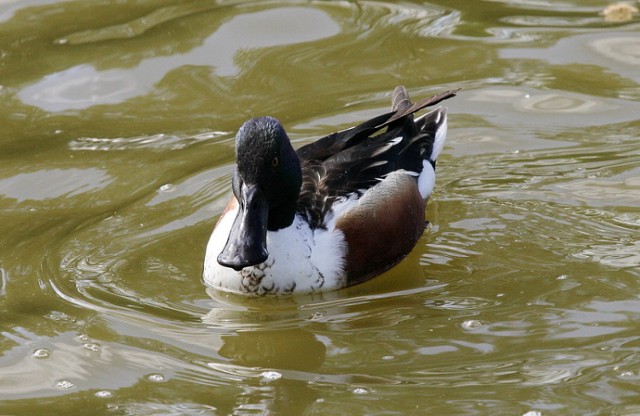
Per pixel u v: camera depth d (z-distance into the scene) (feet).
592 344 30.66
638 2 55.67
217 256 33.55
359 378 29.32
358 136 37.68
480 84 47.96
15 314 32.99
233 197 37.40
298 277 34.65
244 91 48.49
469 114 45.75
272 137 33.14
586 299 33.32
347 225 35.40
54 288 34.63
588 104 46.06
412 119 41.50
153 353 30.91
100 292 34.47
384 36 52.75
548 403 27.61
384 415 27.27
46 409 28.04
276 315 33.63
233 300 34.63
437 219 39.06
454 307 33.47
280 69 50.19
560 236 37.42
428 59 50.49
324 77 49.39
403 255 37.19
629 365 29.32
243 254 32.04
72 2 57.47
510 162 42.29
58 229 38.47
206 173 42.06
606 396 27.84
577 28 52.90
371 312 33.60
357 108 46.37
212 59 51.11
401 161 39.04
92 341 31.50
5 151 44.21
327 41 52.60
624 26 52.75
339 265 35.19
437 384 28.81
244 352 31.04
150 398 28.50
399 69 49.70
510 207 39.37
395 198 36.70
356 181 36.47
